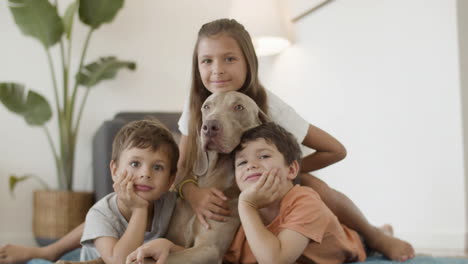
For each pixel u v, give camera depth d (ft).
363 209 7.89
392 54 7.38
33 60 8.66
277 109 3.64
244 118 3.05
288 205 2.97
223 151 2.98
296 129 3.70
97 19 8.18
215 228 3.02
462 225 6.23
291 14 9.76
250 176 2.95
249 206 2.87
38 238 7.57
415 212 6.88
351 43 8.23
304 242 2.87
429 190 6.68
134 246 2.94
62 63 8.05
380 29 7.62
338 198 3.84
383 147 7.49
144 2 9.48
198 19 9.75
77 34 9.01
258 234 2.77
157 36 9.50
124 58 9.28
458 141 6.30
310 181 3.79
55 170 8.55
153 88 9.38
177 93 9.52
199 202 3.10
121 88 9.17
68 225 7.43
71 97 8.17
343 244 3.34
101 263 2.97
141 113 8.09
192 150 3.37
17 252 3.96
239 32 3.29
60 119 7.97
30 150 8.45
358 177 8.03
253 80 3.37
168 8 9.61
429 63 6.73
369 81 7.82
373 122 7.71
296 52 9.71
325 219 2.99
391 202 7.31
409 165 7.01
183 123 3.75
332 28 8.71
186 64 9.62
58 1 9.04
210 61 3.26
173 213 3.34
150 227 3.33
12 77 8.54
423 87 6.82
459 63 6.30
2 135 8.33
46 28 7.84
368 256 4.05
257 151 2.96
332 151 4.01
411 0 7.06
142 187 3.11
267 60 10.36
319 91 9.03
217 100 3.04
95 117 8.95
